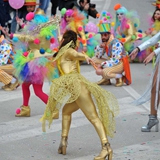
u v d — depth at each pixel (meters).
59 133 15.13
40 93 16.42
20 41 16.39
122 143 14.14
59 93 12.45
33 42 16.16
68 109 13.09
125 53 21.38
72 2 29.12
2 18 28.53
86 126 15.80
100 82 21.84
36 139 14.59
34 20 16.31
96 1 49.50
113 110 12.61
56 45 17.39
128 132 15.12
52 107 12.85
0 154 13.37
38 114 17.28
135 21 24.81
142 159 12.83
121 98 19.36
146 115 16.94
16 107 18.23
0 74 20.34
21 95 20.00
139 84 21.78
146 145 13.94
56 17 16.45
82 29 24.52
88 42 25.28
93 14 28.00
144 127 15.16
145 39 24.97
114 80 22.89
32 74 15.98
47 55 16.14
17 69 16.16
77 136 14.81
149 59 14.45
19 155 13.30
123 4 47.78
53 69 16.31
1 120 16.62
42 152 13.52
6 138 14.71
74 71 12.90
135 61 26.66
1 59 20.41
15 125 16.02
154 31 24.14
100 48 21.91
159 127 15.54
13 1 22.59
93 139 14.53
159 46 14.87
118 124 15.90
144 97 15.30
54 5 32.81
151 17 25.00
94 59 22.05
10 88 20.78
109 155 12.30
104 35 21.39
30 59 16.02
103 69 21.22
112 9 43.59
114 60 21.16
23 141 14.43
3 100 19.22
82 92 12.44
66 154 13.34
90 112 12.46
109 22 21.48
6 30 20.83
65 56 12.92
